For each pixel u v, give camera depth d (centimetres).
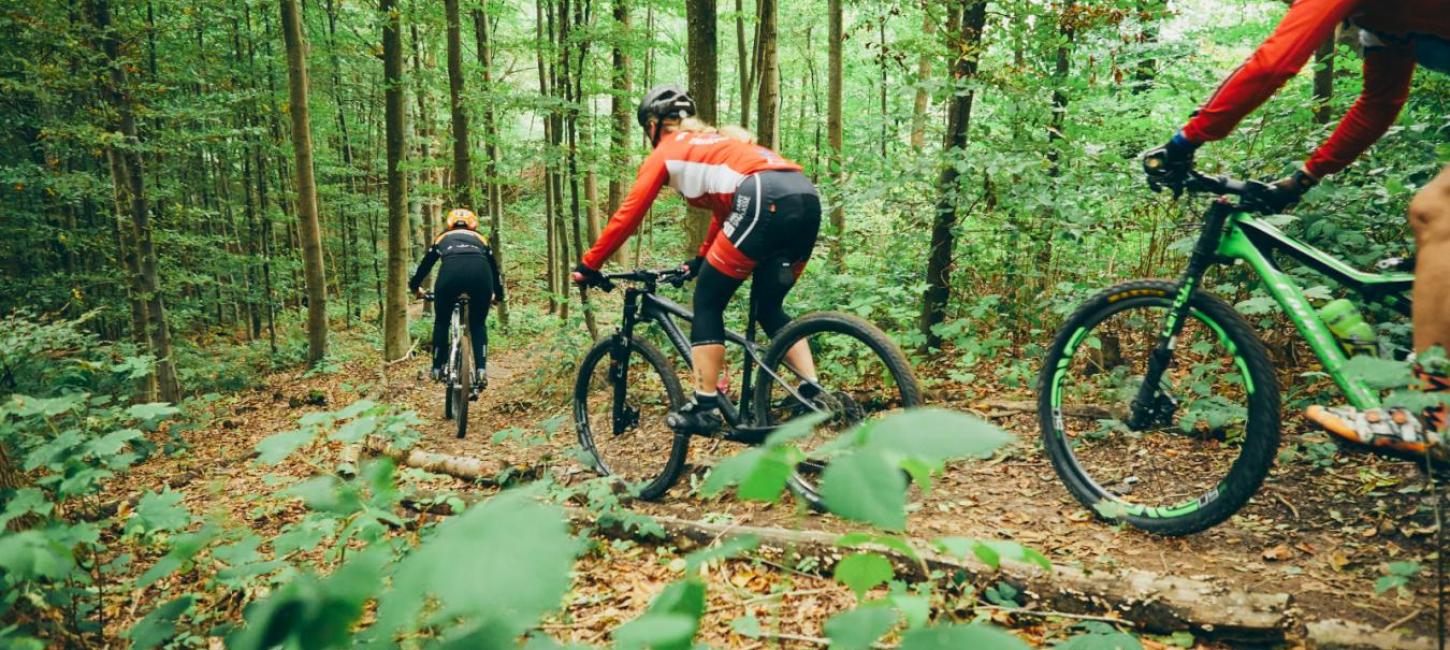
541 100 1003
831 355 404
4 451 271
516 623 61
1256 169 430
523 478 416
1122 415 368
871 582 96
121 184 930
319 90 1645
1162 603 222
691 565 79
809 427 67
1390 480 285
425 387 917
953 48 508
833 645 71
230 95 1170
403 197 1112
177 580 317
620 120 1193
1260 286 396
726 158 314
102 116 894
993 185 491
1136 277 483
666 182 328
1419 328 202
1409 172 362
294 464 570
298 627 59
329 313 1947
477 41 1259
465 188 1105
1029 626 230
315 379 1115
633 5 1162
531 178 2619
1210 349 378
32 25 843
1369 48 228
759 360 331
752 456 65
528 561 49
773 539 285
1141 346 414
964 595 242
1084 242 510
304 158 1102
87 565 262
